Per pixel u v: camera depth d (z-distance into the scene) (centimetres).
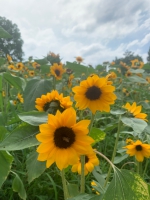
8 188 71
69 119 37
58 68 118
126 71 226
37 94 80
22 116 41
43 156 37
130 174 40
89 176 83
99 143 105
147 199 38
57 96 47
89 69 108
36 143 39
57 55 127
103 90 44
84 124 37
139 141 63
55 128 37
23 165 80
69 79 151
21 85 87
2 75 84
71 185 57
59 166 37
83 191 49
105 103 44
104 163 90
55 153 37
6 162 44
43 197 71
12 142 39
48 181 79
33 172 47
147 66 212
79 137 38
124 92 195
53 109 46
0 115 81
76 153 37
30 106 79
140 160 65
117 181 40
